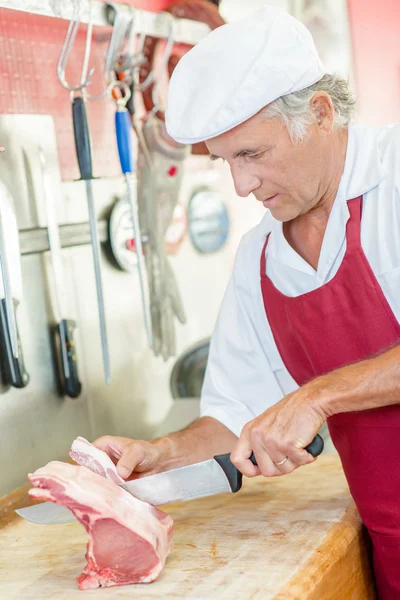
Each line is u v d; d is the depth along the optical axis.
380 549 1.33
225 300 1.52
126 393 1.79
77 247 1.66
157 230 1.87
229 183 2.12
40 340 1.56
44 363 1.57
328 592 1.15
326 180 1.27
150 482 1.24
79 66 1.67
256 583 1.10
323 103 1.21
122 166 1.64
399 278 1.26
